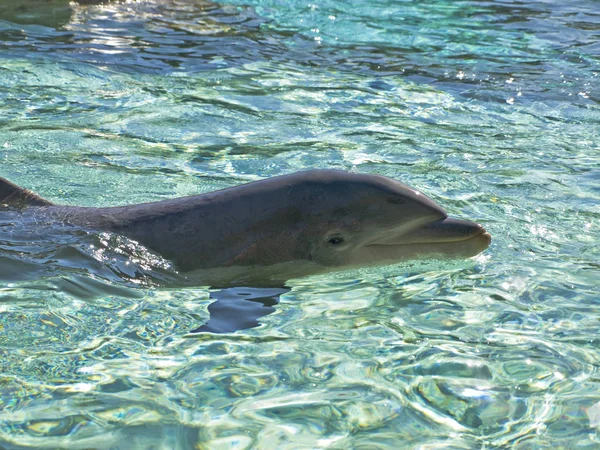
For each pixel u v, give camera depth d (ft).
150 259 8.82
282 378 7.43
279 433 6.93
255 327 8.06
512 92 13.74
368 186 9.03
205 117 12.42
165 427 6.94
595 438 6.93
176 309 8.29
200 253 8.89
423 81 14.15
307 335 7.97
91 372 7.42
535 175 10.91
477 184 10.63
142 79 13.76
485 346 7.84
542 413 7.14
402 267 9.09
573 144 11.89
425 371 7.54
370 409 7.15
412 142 11.80
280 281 8.93
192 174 10.68
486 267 9.02
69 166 10.80
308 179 9.10
